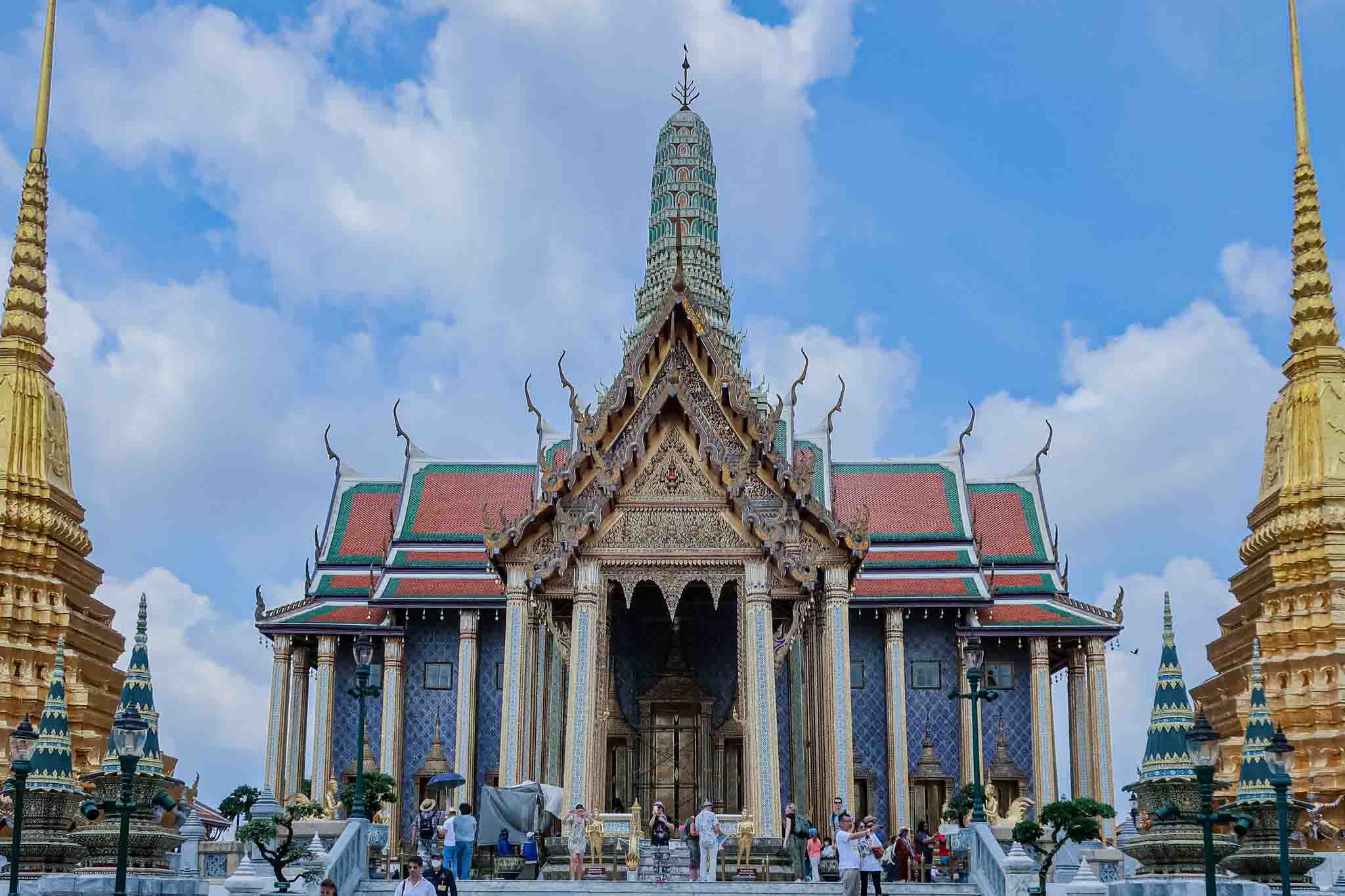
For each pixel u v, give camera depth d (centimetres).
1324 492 4353
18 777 2400
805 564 3866
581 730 3656
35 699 4050
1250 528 4653
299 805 3966
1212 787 2155
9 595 4188
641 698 4441
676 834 3772
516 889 2873
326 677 5600
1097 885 2523
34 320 4650
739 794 4381
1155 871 2727
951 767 5653
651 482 3825
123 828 2259
